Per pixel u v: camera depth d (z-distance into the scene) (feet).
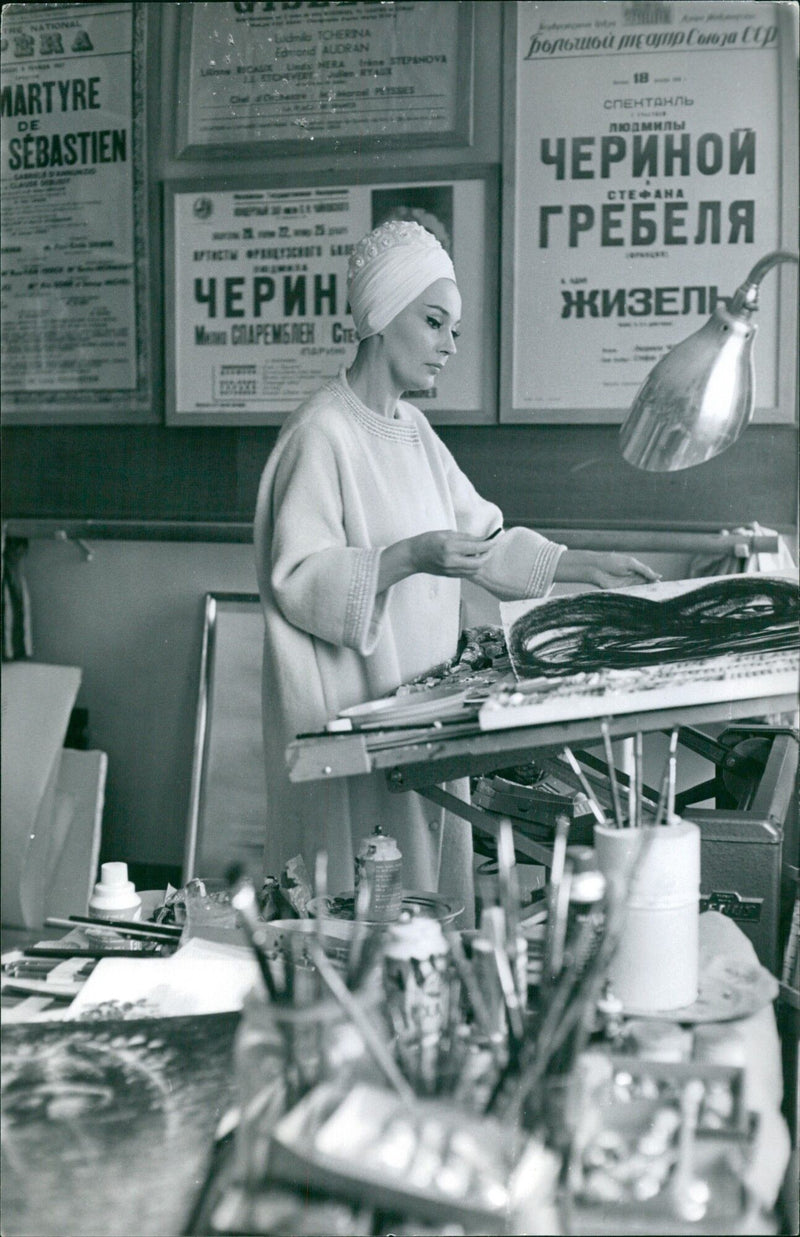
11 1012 3.78
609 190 8.24
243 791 9.22
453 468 6.27
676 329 8.32
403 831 5.60
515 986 3.26
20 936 9.04
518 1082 3.12
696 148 8.09
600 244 8.32
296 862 4.74
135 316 9.27
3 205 9.29
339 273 8.86
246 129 8.74
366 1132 3.09
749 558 8.20
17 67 9.02
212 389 9.25
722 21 7.93
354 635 4.98
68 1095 3.41
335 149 8.63
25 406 9.59
